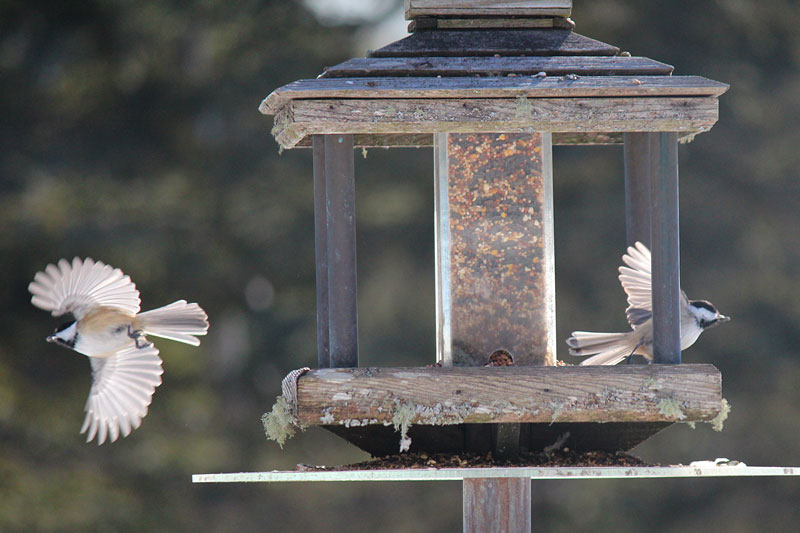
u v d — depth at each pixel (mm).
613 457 6434
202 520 18672
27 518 17062
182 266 18969
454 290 6543
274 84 19844
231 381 19719
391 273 19312
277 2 20500
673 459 18719
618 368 5934
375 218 19250
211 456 18859
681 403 5906
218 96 19844
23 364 18672
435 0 6371
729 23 19125
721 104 18734
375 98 6121
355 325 6215
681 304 7555
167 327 7039
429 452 6453
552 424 6395
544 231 6582
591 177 18812
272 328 19531
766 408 18453
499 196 6578
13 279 18656
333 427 6266
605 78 6191
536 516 19312
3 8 19547
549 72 6211
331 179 6223
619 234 18391
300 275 19453
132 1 19828
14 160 19219
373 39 20766
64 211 18734
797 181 18688
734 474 5746
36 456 18016
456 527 19469
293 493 19531
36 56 19484
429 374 5887
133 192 19344
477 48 6309
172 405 19328
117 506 17859
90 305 6914
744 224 18469
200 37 20125
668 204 6227
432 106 6125
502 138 6602
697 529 18859
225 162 19750
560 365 6383
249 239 19312
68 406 18578
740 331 18344
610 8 19234
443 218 6578
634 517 19078
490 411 5867
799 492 19016
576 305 18109
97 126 19812
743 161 18594
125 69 19688
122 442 18703
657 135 6270
